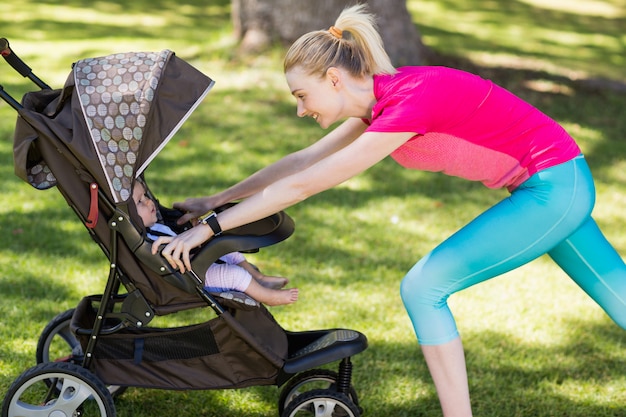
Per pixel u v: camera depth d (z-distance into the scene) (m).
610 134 8.23
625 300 3.10
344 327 4.22
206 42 10.72
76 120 2.78
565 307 4.63
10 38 11.00
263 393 3.62
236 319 3.02
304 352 3.11
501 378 3.83
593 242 3.08
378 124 2.70
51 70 9.23
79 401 2.99
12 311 4.12
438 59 10.25
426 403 3.61
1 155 6.52
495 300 4.68
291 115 8.09
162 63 2.86
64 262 4.77
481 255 2.87
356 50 2.80
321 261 5.05
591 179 2.93
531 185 2.86
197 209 3.29
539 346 4.17
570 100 9.40
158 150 2.84
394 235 5.53
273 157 6.93
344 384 3.16
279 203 2.79
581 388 3.79
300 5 9.51
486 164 2.89
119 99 2.78
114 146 2.78
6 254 4.82
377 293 4.66
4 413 2.99
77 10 13.59
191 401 3.53
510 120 2.82
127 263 2.92
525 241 2.87
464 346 4.12
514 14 16.34
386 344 4.09
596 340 4.27
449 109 2.74
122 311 2.99
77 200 2.85
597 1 18.98
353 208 5.97
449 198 6.32
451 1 17.09
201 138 7.25
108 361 3.06
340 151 2.74
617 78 11.14
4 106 7.82
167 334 3.01
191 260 2.90
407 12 10.09
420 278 2.89
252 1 9.61
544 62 11.68
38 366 2.98
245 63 9.44
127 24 12.61
